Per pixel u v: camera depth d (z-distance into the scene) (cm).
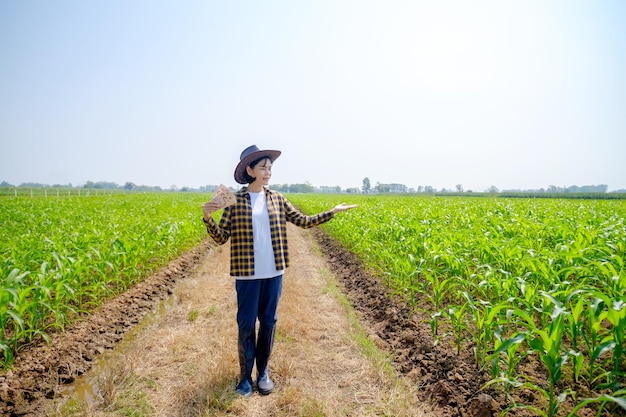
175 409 325
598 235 569
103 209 1908
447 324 463
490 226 820
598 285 491
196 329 497
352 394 350
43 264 455
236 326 494
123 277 714
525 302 362
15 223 1171
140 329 517
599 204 1834
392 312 529
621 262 378
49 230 1030
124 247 684
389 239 793
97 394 354
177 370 389
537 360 358
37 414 321
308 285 721
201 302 610
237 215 339
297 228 1717
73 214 1515
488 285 444
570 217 959
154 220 1209
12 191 6231
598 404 283
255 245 338
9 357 368
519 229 744
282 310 552
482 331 363
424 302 546
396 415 313
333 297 642
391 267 655
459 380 343
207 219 322
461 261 502
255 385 362
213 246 1245
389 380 369
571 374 323
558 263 464
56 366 394
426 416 314
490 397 304
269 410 325
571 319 296
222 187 322
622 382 301
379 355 422
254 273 334
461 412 307
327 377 381
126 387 354
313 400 330
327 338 470
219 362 387
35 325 454
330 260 1002
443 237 645
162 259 876
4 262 482
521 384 273
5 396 331
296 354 424
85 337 463
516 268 480
